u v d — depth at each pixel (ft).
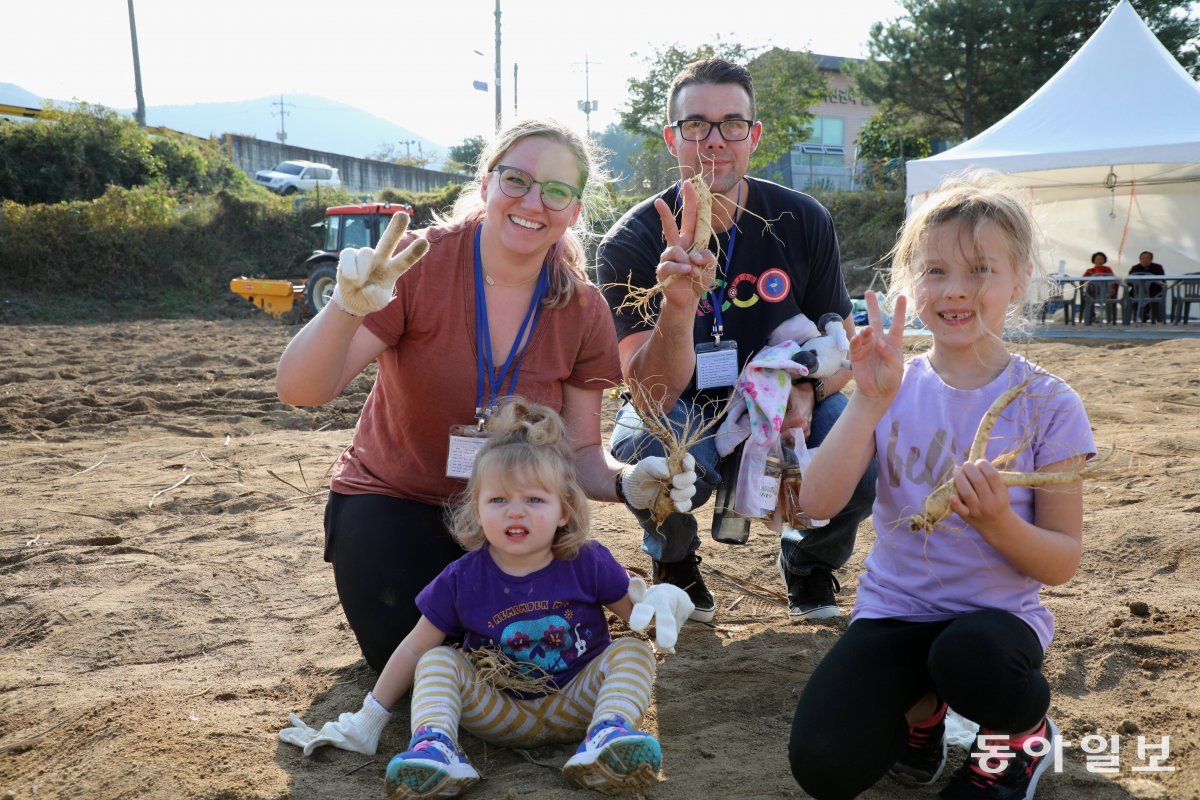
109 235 86.94
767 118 93.35
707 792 7.91
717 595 13.39
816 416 12.19
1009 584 7.76
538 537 8.43
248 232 95.45
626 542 15.46
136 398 31.22
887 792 8.02
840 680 7.39
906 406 8.27
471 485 8.74
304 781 8.16
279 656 11.25
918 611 7.92
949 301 7.84
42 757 8.70
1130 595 11.93
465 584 8.68
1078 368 34.65
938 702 7.92
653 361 11.05
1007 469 7.77
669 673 10.51
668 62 93.61
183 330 63.77
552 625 8.54
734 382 12.09
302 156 140.97
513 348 10.20
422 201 103.65
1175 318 52.24
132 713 9.38
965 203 7.77
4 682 10.48
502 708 8.46
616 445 12.32
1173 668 9.87
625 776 7.55
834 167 118.52
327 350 9.00
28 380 37.42
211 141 125.70
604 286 12.34
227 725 9.19
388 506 10.18
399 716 9.51
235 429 27.43
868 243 88.12
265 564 14.74
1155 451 19.49
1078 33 85.56
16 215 85.56
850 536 11.76
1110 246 57.98
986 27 85.46
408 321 9.98
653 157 95.40
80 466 22.29
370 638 9.87
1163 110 43.45
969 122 86.84
